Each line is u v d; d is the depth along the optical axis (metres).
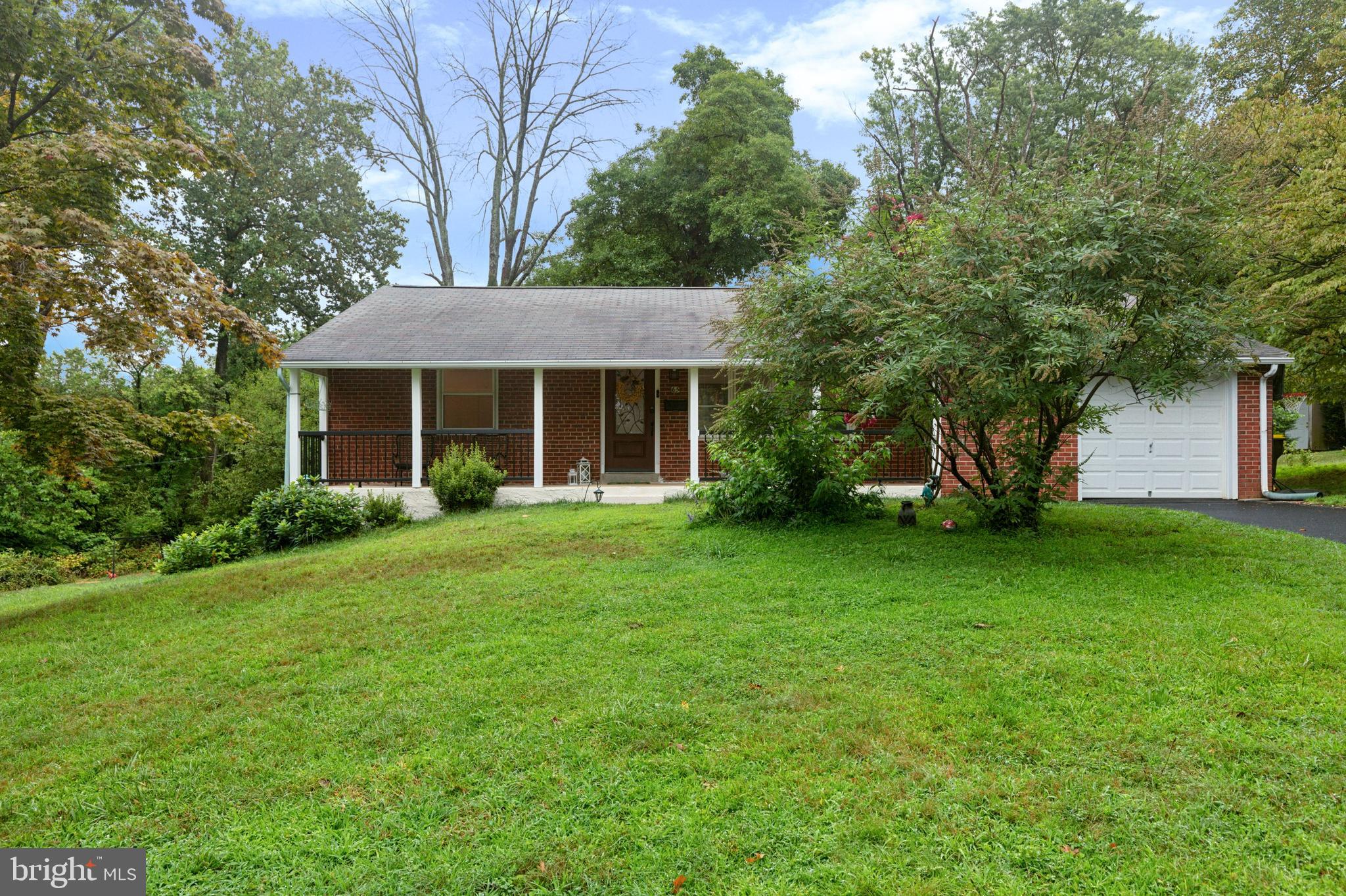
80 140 8.55
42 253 7.30
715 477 15.30
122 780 3.67
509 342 13.82
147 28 12.08
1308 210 12.97
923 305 6.64
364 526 11.70
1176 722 3.80
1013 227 6.75
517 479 15.07
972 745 3.69
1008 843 2.96
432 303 16.64
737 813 3.22
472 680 4.78
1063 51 25.41
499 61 28.11
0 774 3.81
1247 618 5.25
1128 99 19.14
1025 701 4.11
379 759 3.79
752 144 25.28
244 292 24.50
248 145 24.95
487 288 18.33
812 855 2.93
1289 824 3.00
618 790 3.42
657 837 3.07
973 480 12.45
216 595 7.45
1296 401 23.44
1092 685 4.28
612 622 5.82
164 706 4.61
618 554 8.11
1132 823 3.04
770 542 8.16
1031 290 6.23
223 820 3.30
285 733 4.12
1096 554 7.16
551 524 10.08
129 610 7.20
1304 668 4.36
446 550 8.74
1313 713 3.83
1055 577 6.45
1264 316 6.55
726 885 2.79
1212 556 7.06
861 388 7.26
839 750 3.69
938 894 2.69
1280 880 2.69
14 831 3.27
